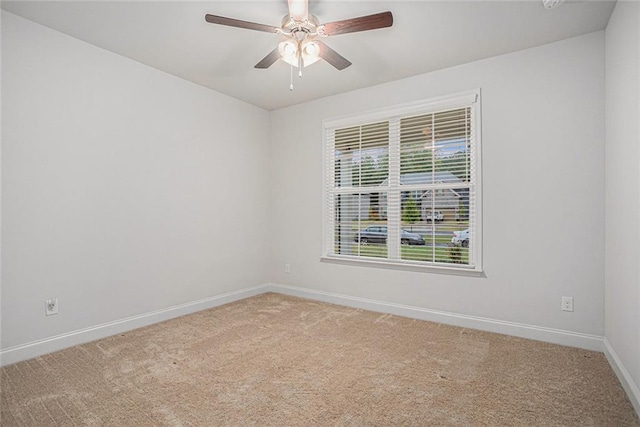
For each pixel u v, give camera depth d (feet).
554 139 9.00
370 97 12.16
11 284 7.77
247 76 11.33
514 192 9.54
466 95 10.18
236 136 13.55
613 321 7.64
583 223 8.66
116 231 9.75
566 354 8.29
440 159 10.82
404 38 8.80
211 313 11.78
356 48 9.32
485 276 9.98
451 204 10.69
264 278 14.88
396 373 7.38
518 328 9.48
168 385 6.88
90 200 9.17
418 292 11.16
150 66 10.57
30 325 8.08
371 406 6.14
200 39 8.94
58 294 8.55
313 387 6.81
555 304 9.02
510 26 8.21
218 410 6.02
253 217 14.33
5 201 7.67
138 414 5.89
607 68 8.08
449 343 9.05
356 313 11.76
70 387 6.78
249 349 8.70
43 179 8.27
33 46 8.07
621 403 6.20
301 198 14.10
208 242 12.46
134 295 10.19
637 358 6.06
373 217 12.26
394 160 11.73
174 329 10.17
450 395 6.49
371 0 7.23
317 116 13.58
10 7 7.47
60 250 8.59
